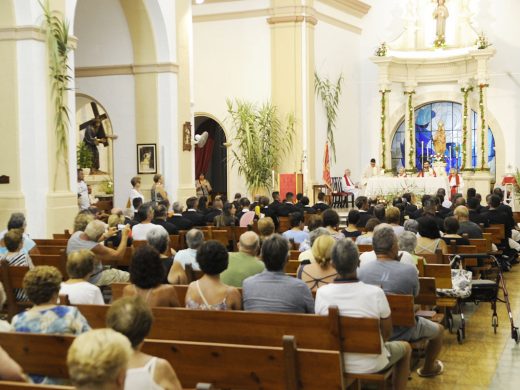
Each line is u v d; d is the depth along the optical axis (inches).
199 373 159.3
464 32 968.3
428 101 992.9
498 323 334.3
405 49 985.5
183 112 678.5
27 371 165.9
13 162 469.1
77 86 685.3
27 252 295.7
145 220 387.5
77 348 94.7
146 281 195.3
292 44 860.0
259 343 180.5
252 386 156.6
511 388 235.3
